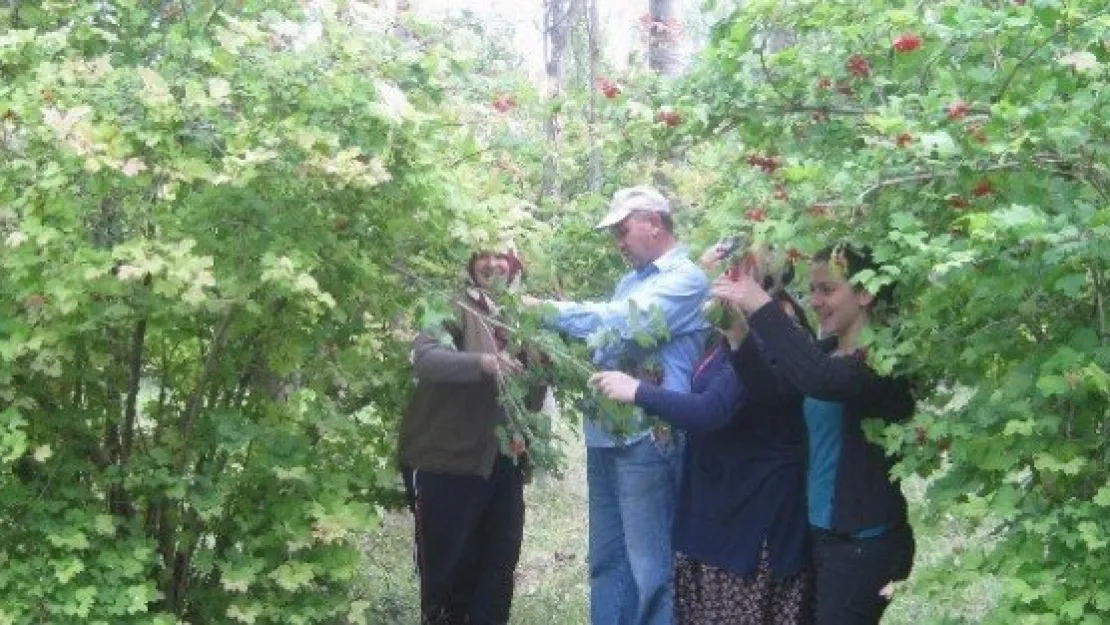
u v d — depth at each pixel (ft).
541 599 18.02
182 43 10.68
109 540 10.89
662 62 23.82
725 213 9.14
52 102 9.46
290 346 11.29
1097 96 7.95
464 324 13.23
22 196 9.57
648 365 12.98
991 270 7.94
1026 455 8.35
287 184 9.98
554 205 14.70
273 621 10.98
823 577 10.52
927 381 10.18
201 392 11.21
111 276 9.83
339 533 10.79
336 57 10.51
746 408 11.35
